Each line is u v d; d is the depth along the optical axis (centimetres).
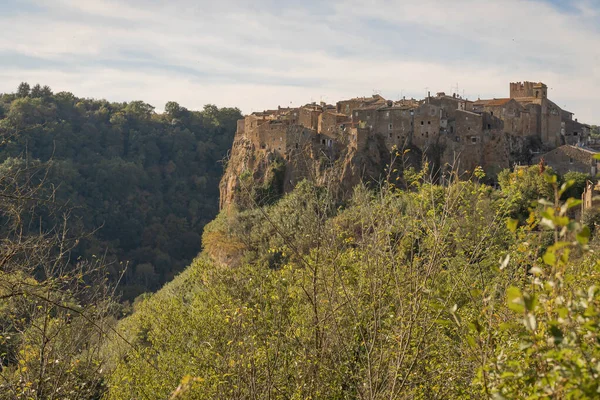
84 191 11138
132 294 8694
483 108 9469
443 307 887
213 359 1781
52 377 1401
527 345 714
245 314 1453
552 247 622
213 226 9000
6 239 1239
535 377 751
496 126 9194
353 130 8475
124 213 11512
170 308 2264
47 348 1433
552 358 699
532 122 9569
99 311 1510
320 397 1466
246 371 1354
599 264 885
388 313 1430
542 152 9275
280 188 8469
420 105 8762
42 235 1336
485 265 1438
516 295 661
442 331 1553
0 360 1458
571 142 10481
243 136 10419
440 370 1409
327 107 11456
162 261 11006
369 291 1446
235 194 8881
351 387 1474
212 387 1599
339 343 1447
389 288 1491
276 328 1479
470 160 8788
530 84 10275
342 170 8238
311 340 1530
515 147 9138
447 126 9012
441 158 8675
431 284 1308
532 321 653
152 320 2333
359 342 1549
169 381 1983
